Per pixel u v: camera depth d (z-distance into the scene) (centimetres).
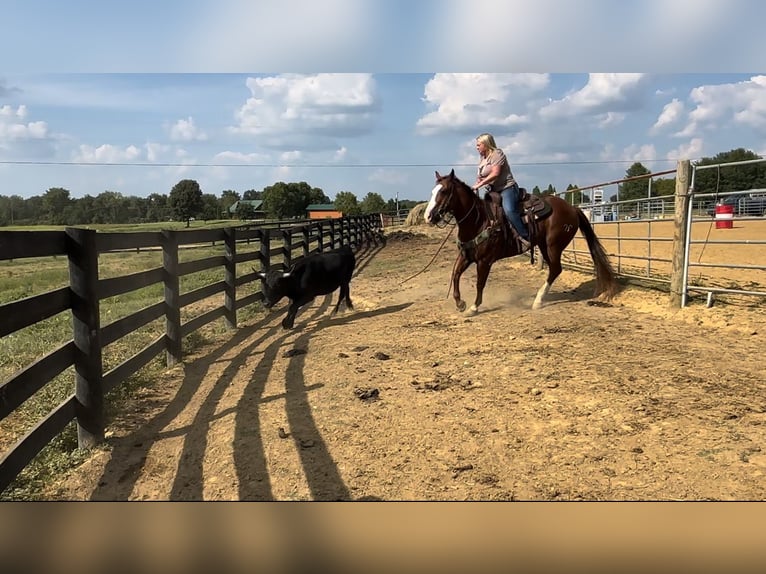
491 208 671
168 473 306
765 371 419
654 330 564
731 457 291
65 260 2628
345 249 750
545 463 297
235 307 710
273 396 418
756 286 746
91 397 336
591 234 744
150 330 675
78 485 293
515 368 455
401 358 504
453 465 299
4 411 250
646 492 264
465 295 845
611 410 358
